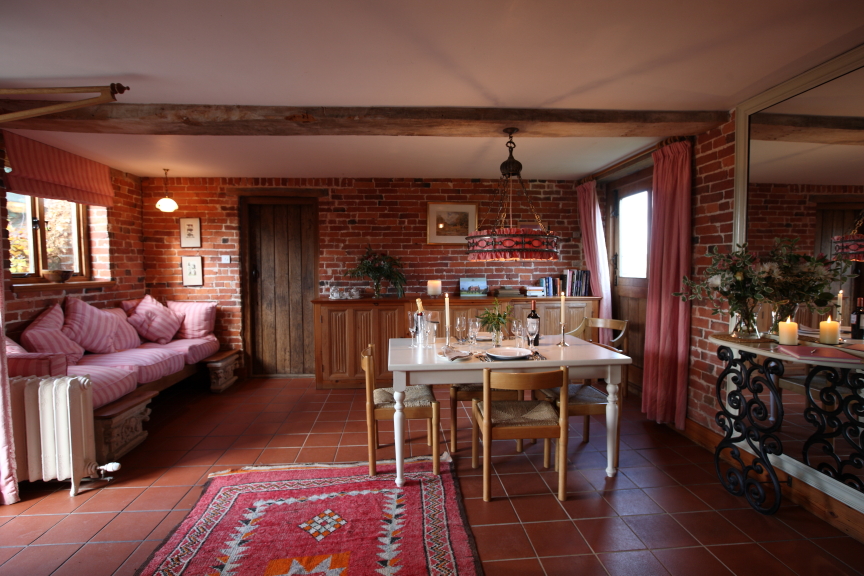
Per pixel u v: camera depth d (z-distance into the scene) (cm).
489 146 392
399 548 212
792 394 258
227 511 245
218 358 483
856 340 222
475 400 299
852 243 218
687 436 348
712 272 276
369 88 262
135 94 268
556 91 267
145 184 516
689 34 202
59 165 385
